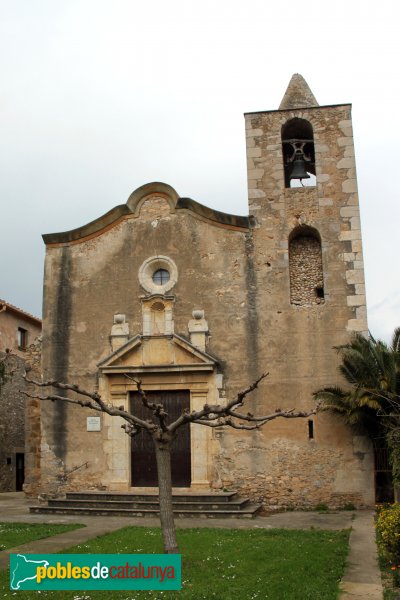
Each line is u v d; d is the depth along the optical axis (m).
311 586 8.51
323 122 19.50
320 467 17.39
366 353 16.64
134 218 20.00
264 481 17.61
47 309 20.03
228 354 18.47
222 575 9.26
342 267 18.39
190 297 19.08
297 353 18.09
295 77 21.33
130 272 19.69
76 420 19.06
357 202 18.75
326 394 16.88
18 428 29.05
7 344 28.56
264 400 17.98
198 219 19.50
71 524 14.62
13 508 18.33
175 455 18.41
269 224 19.05
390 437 15.52
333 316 18.12
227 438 18.03
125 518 15.93
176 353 18.73
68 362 19.53
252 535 12.58
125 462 18.50
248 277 18.83
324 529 13.51
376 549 11.07
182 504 16.31
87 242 20.20
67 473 18.80
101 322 19.58
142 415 18.78
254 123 19.86
